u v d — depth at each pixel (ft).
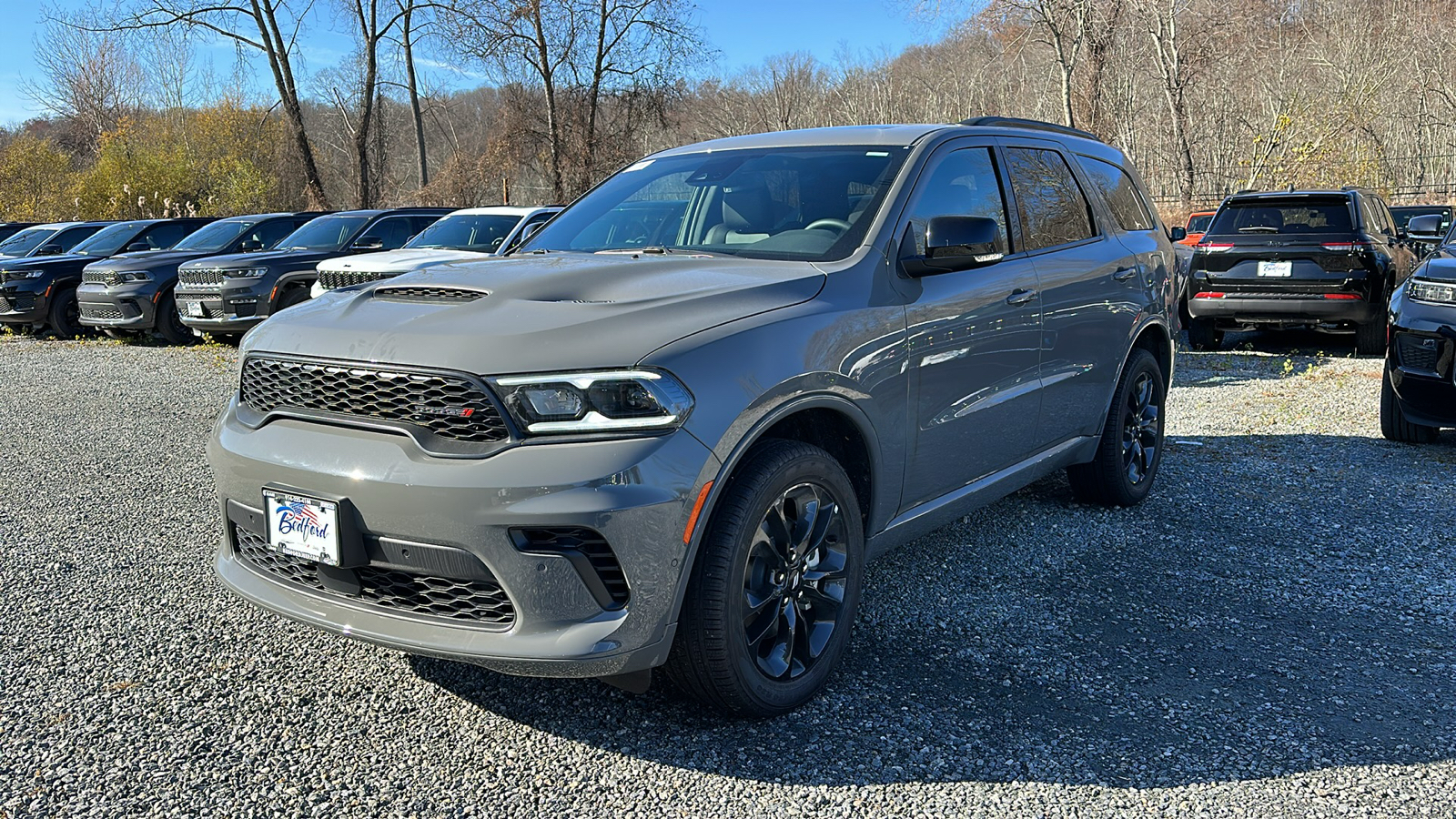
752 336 8.99
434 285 9.88
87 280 42.32
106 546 14.58
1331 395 25.31
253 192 125.39
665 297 9.18
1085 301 14.05
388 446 8.36
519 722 9.52
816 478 9.48
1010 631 11.50
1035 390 13.11
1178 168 94.73
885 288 10.59
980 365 11.89
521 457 7.98
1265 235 32.07
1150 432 16.53
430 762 8.84
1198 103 104.63
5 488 17.97
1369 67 96.99
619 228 12.61
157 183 119.65
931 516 11.71
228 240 44.91
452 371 8.16
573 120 100.53
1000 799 8.21
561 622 8.19
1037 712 9.62
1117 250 15.25
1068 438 14.42
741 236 11.51
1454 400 18.24
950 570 13.46
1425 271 19.33
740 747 9.03
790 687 9.46
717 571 8.60
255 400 9.59
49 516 16.15
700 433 8.34
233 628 11.66
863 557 10.32
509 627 8.29
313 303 10.19
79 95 160.45
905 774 8.59
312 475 8.57
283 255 38.99
